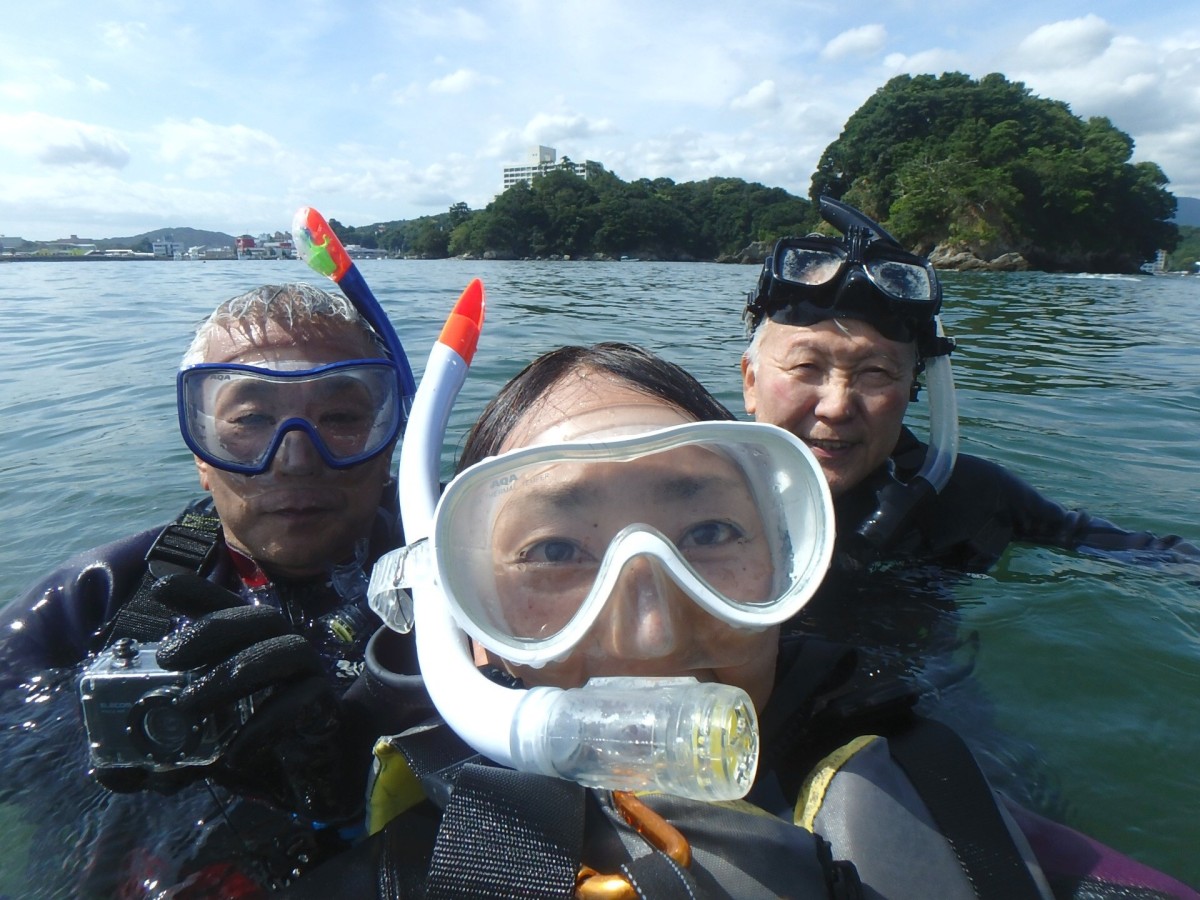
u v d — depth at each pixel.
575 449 0.37
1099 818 0.54
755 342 0.88
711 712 0.27
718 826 0.34
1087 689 0.68
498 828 0.32
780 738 0.44
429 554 0.40
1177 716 0.65
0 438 1.46
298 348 0.62
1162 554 0.95
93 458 1.33
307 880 0.37
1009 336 3.07
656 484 0.38
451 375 0.50
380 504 0.74
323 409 0.61
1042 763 0.59
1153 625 0.79
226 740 0.43
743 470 0.39
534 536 0.38
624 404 0.41
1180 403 1.84
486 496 0.38
